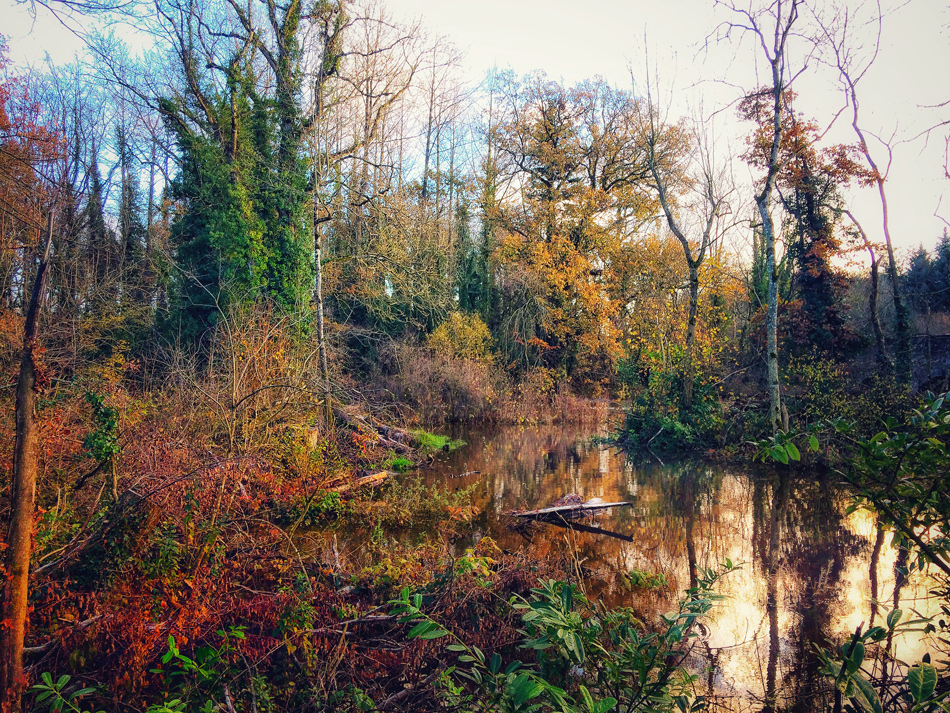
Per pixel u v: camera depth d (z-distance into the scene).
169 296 19.14
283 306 15.46
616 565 8.00
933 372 16.66
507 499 11.81
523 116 30.30
